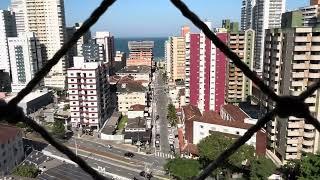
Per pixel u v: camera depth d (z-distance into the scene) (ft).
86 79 233.76
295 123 154.51
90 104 239.09
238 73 267.59
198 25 9.81
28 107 282.77
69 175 160.15
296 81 150.41
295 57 147.84
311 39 146.00
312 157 115.24
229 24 310.24
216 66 239.91
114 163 185.47
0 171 149.69
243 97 271.69
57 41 421.59
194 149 180.86
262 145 161.79
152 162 185.78
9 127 178.70
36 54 371.56
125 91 295.28
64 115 266.57
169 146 209.46
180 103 286.87
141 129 224.12
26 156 189.06
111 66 488.02
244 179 141.79
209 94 245.04
